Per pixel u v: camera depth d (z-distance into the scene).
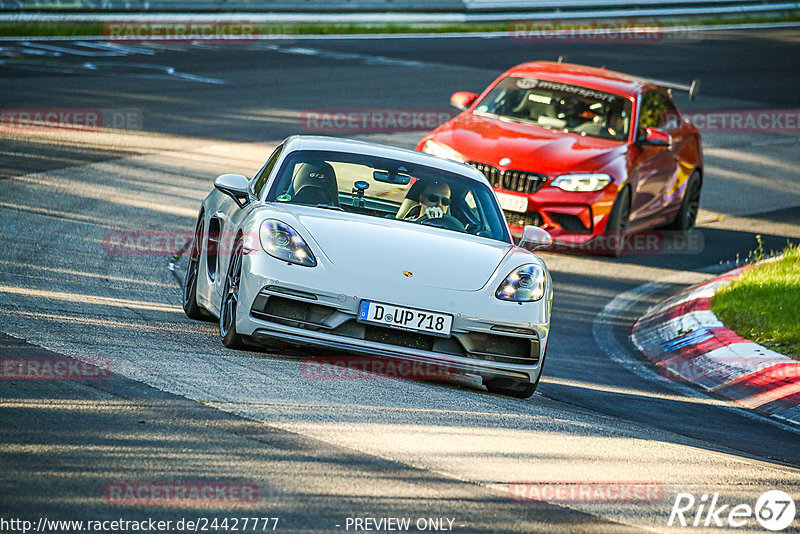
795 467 21.19
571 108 45.44
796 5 139.88
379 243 23.23
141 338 23.17
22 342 21.23
